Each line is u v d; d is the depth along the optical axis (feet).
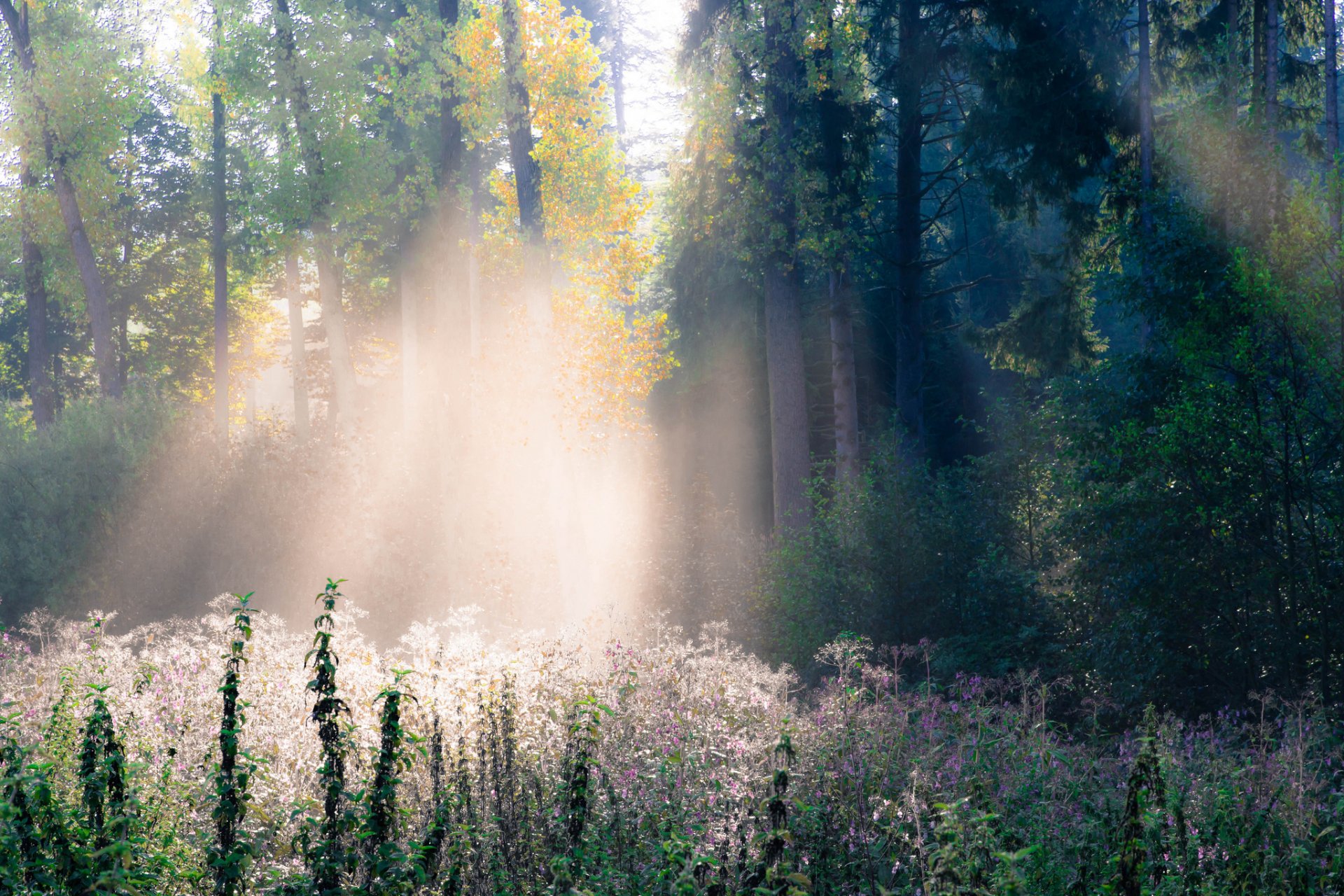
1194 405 28.19
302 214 76.79
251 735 17.94
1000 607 34.91
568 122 63.87
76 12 81.92
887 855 14.49
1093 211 56.80
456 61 70.18
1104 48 54.85
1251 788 17.97
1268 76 46.73
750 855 13.07
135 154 104.22
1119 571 29.45
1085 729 27.61
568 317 59.52
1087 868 14.58
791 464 60.80
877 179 81.00
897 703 22.63
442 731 16.83
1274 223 31.12
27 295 85.56
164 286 114.62
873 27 65.46
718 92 61.57
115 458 52.85
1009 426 42.14
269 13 75.87
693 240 70.23
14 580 50.16
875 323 83.20
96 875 11.16
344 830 12.68
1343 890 14.47
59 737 17.29
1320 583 26.32
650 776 15.98
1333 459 26.89
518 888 14.01
